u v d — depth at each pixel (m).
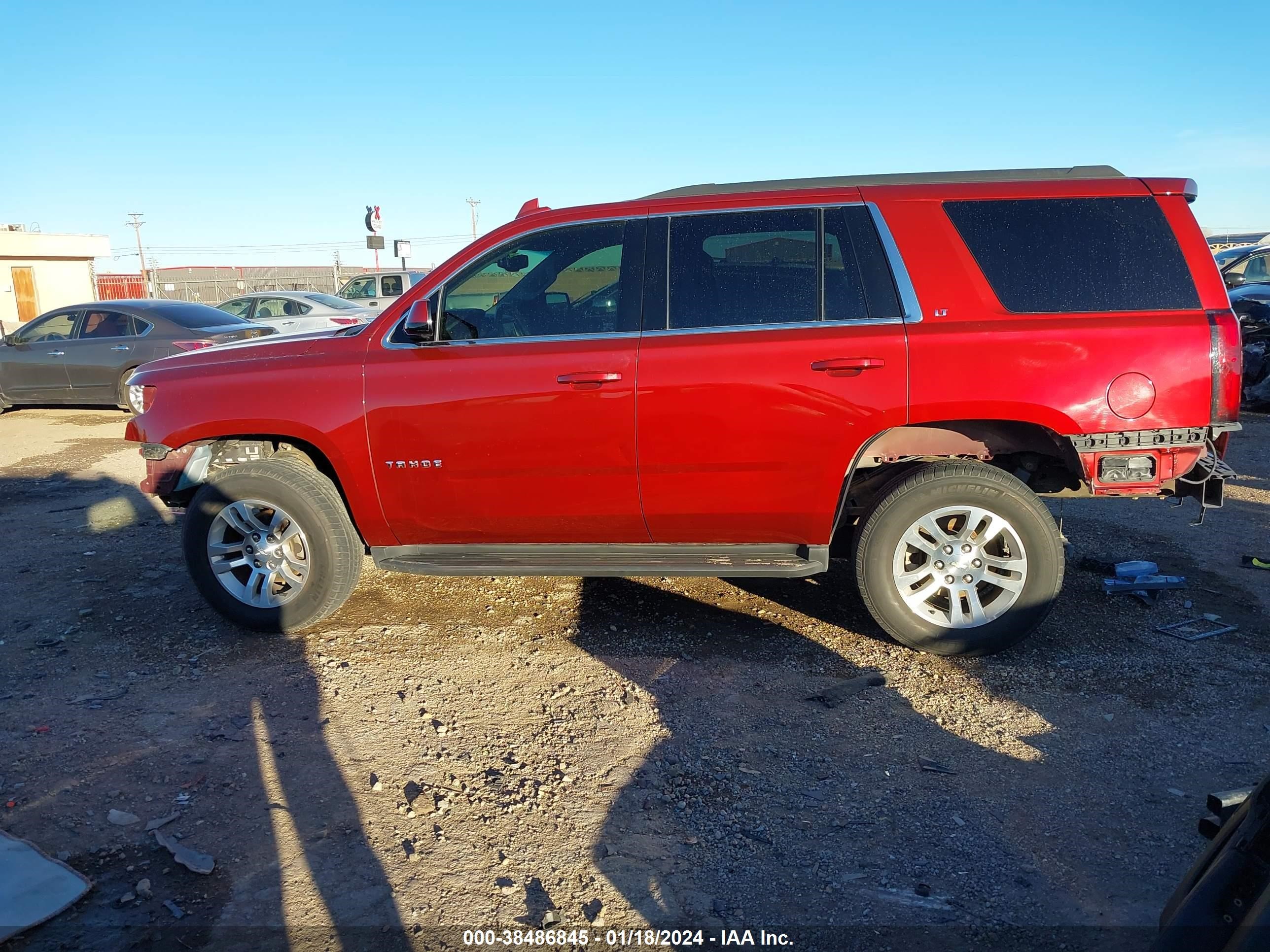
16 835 2.90
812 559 4.16
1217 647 4.25
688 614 4.76
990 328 3.84
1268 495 7.04
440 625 4.66
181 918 2.53
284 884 2.68
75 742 3.50
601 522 4.23
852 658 4.19
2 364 12.31
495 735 3.54
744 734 3.53
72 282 35.00
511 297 4.28
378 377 4.22
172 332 12.07
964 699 3.78
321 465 4.69
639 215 4.22
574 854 2.82
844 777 3.22
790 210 4.11
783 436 3.95
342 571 4.45
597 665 4.15
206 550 4.49
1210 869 1.87
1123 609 4.71
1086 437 3.80
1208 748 3.38
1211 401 3.76
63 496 7.71
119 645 4.45
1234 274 13.19
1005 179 4.12
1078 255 3.90
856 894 2.62
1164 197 3.94
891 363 3.85
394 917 2.54
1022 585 4.00
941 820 2.97
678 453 4.03
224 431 4.35
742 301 4.07
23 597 5.16
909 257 3.95
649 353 4.02
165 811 3.04
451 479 4.22
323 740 3.50
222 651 4.37
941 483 3.96
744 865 2.76
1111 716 3.62
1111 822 2.94
